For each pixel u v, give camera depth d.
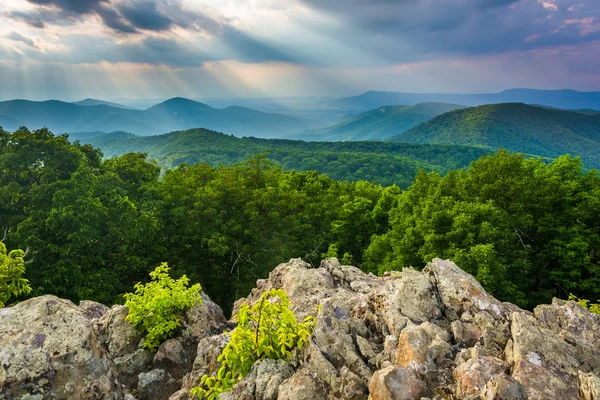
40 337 4.93
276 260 24.56
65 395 4.64
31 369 4.58
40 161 20.53
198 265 23.88
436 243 23.17
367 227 39.97
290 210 28.41
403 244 27.38
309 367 5.51
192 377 6.75
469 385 4.46
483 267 19.17
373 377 4.72
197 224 22.86
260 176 30.39
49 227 17.55
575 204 30.25
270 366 5.70
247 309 5.98
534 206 28.56
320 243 34.19
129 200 22.11
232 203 25.36
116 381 5.35
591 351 4.99
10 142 20.11
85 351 5.00
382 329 6.57
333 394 4.95
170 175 28.05
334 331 6.15
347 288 10.30
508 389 4.03
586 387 4.09
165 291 8.41
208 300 10.07
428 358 5.22
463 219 22.59
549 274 28.44
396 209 36.09
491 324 5.94
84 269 19.38
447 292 6.98
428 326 6.05
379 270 28.36
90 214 18.05
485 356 4.99
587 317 6.08
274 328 6.27
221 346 7.00
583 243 26.30
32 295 16.42
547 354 4.75
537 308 6.67
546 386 4.20
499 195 28.75
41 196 18.44
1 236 17.92
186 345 8.08
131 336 8.11
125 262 22.31
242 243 24.77
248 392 5.38
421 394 4.50
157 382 7.08
